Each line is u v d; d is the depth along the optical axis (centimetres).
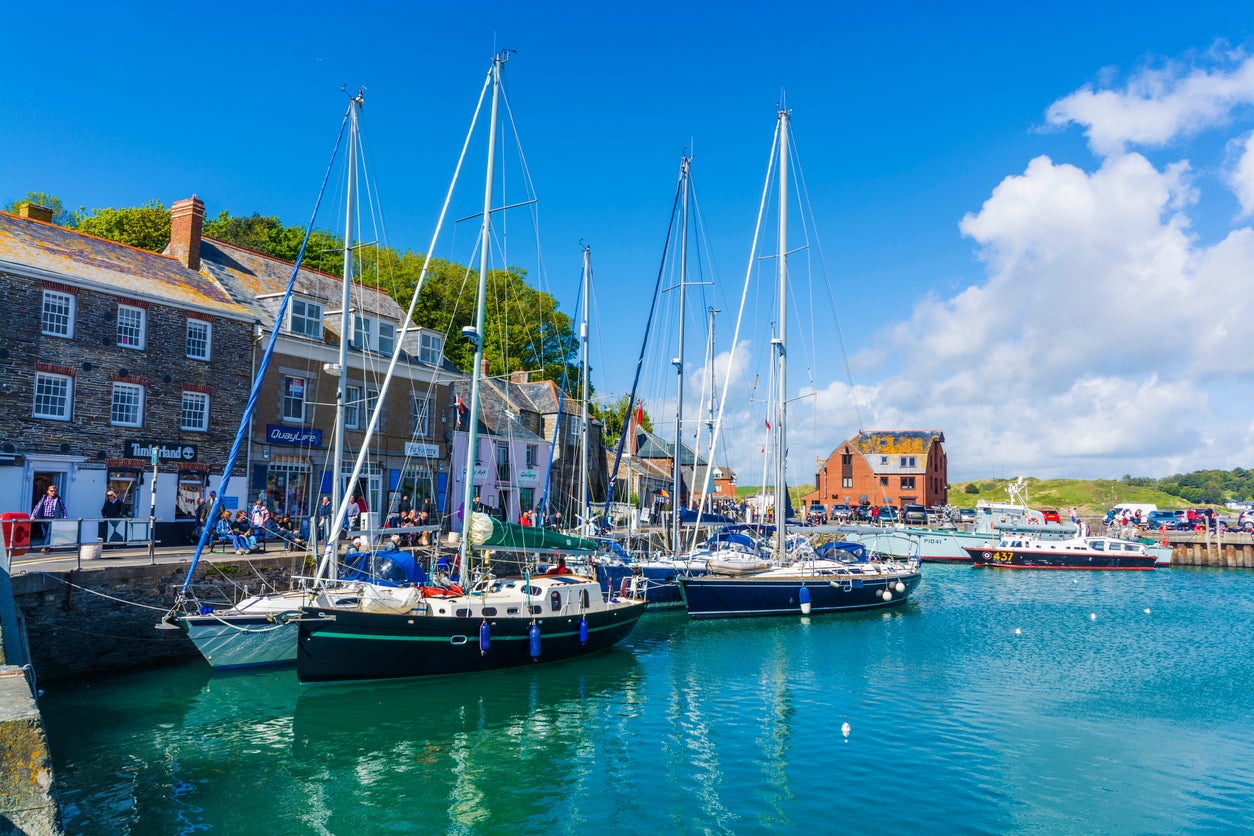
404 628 1836
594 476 5491
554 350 6462
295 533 2625
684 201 3669
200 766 1394
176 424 2745
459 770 1406
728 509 6341
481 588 2119
